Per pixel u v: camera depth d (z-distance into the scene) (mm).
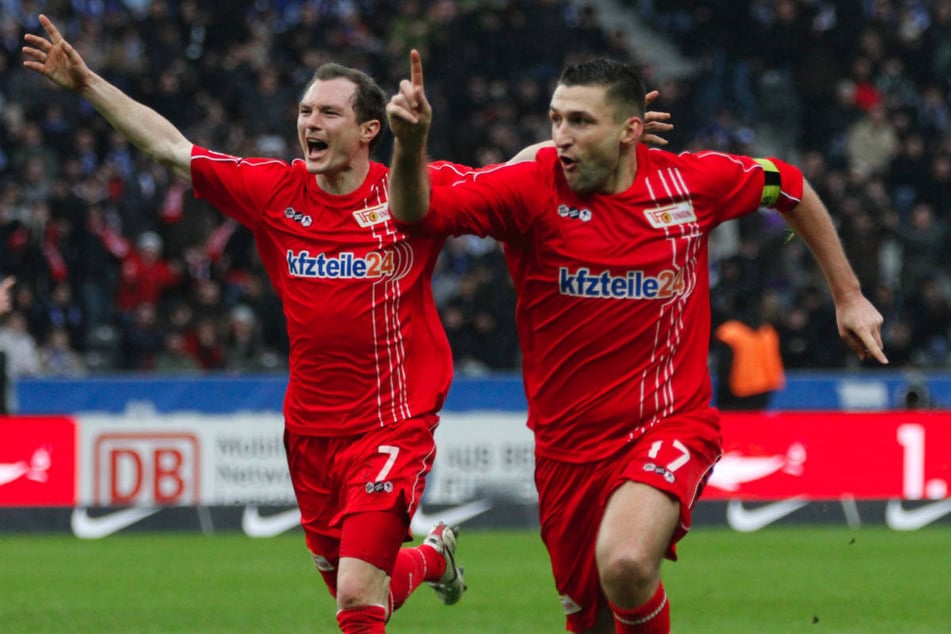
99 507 32094
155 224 41938
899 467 33594
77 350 40281
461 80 47719
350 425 13914
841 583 23875
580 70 12344
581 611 13281
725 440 33406
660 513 12008
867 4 53531
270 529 32219
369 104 13977
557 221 12445
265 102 45656
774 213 46188
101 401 37250
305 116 13898
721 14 52594
